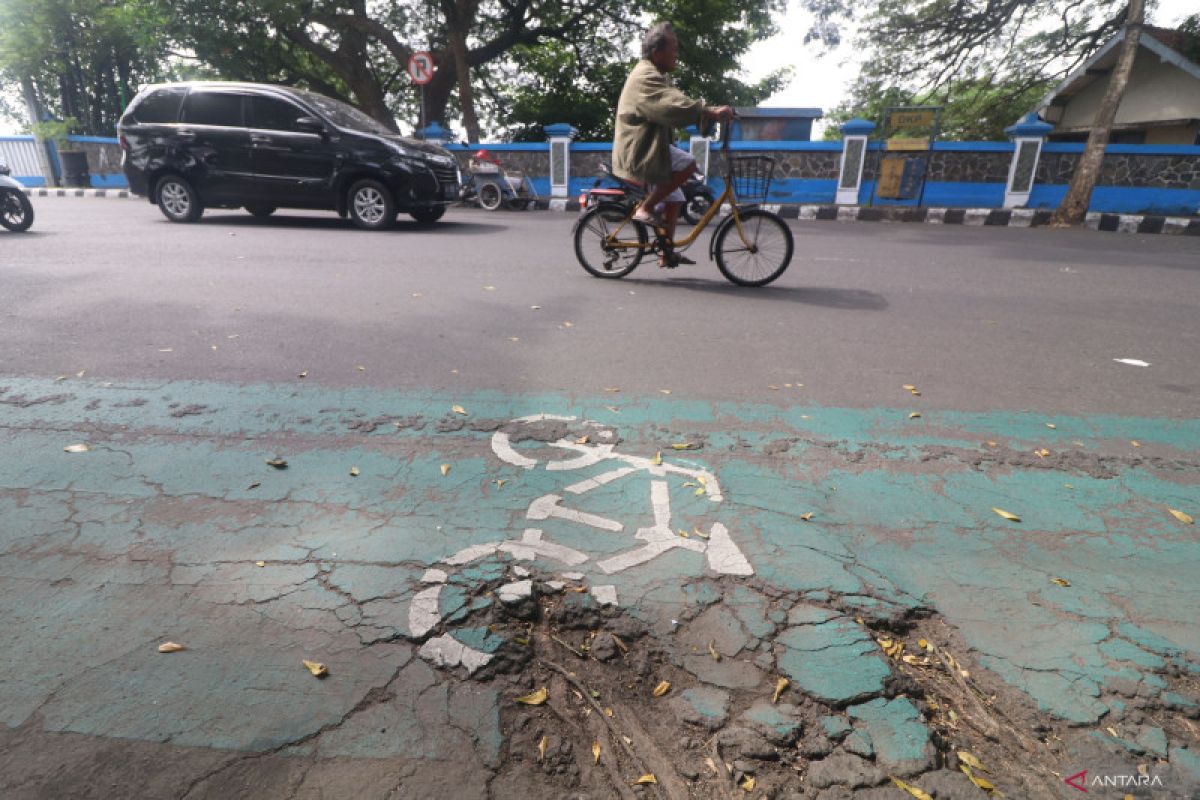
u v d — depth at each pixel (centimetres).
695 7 2106
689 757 146
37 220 1027
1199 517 244
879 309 548
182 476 250
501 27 2203
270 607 182
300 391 336
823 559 212
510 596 188
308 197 979
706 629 182
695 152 1589
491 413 317
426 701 156
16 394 320
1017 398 357
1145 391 372
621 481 256
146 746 141
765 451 286
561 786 138
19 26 1884
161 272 608
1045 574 209
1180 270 780
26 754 138
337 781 135
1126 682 168
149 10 1738
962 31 1795
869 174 1580
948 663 173
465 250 796
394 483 250
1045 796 140
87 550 204
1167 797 140
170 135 981
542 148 1670
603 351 417
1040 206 1501
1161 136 1762
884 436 305
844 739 151
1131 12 1219
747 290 611
